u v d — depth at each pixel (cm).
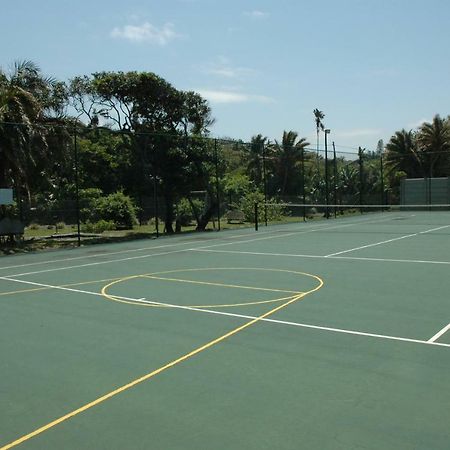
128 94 2953
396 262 1567
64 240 2723
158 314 945
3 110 2136
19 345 771
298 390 567
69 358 703
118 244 2377
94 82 3059
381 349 707
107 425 494
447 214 4219
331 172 5238
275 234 2694
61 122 2495
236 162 5631
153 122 3052
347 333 791
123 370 647
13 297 1147
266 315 916
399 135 5719
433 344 727
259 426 484
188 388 580
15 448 452
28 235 3169
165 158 2842
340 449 439
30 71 2425
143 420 503
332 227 3095
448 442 448
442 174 5641
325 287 1178
